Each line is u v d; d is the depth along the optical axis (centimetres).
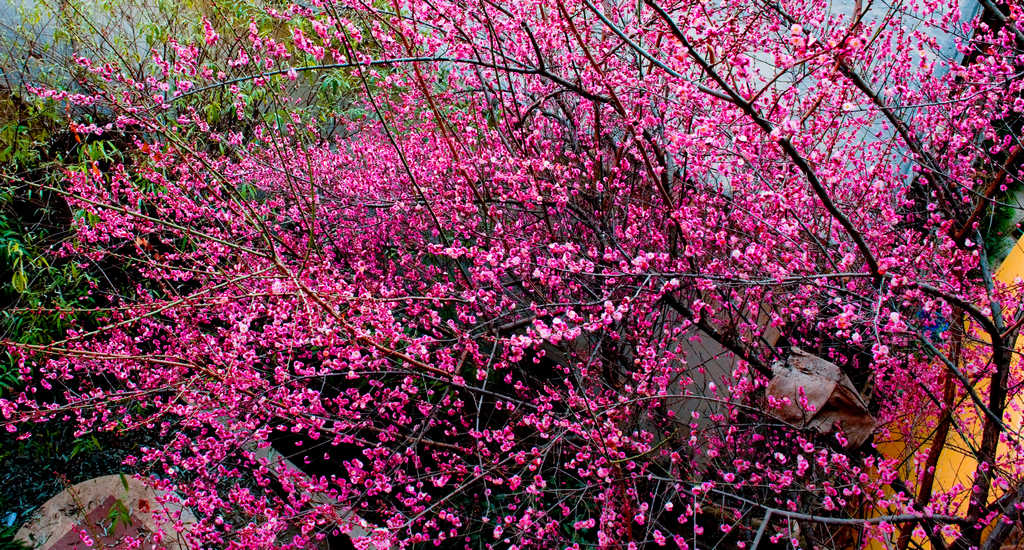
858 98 446
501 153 425
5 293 500
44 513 433
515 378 570
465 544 466
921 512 325
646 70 459
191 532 371
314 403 391
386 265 565
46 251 473
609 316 303
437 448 494
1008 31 401
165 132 363
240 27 582
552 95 388
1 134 520
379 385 437
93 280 507
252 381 371
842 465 349
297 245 506
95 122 553
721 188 434
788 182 342
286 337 391
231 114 612
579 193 481
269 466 469
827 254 338
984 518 318
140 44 636
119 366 423
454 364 438
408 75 443
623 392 448
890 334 378
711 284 320
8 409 380
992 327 284
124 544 412
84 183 399
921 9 564
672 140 262
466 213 443
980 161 495
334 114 652
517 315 482
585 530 496
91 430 477
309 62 600
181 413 384
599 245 441
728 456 489
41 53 554
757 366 421
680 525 511
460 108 535
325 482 397
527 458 403
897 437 535
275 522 364
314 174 543
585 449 356
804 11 482
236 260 499
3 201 500
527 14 374
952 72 413
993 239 501
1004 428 303
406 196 502
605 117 490
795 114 429
